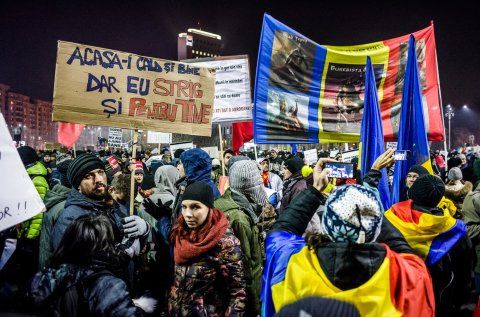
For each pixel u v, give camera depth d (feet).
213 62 20.58
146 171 33.32
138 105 14.20
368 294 5.49
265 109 17.84
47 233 11.53
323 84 18.79
